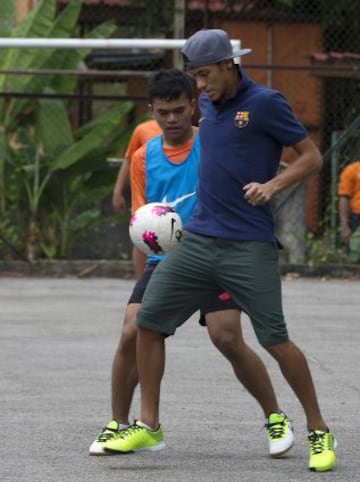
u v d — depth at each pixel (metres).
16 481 19.83
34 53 53.50
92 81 62.03
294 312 41.25
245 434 23.56
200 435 23.44
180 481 19.81
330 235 52.06
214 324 21.09
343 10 62.91
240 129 20.41
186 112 21.83
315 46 64.19
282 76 64.69
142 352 21.19
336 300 44.53
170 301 20.95
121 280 50.34
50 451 22.05
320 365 31.55
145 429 21.31
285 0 62.81
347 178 51.22
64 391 27.72
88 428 23.97
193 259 20.83
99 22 64.25
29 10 60.78
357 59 62.47
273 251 20.75
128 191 51.91
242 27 64.25
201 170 20.94
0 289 46.84
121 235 52.56
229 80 20.34
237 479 19.98
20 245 51.56
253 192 20.00
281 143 20.48
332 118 61.94
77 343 34.50
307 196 57.12
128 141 51.66
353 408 26.22
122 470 20.59
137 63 65.06
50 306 42.22
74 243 52.31
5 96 50.81
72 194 51.94
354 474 20.41
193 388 28.19
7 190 51.59
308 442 22.19
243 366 21.30
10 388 28.05
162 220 20.97
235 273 20.55
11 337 35.47
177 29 52.62
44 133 52.03
